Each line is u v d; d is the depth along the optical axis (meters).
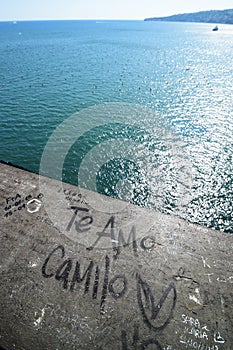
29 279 4.63
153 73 51.84
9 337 3.88
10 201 6.24
